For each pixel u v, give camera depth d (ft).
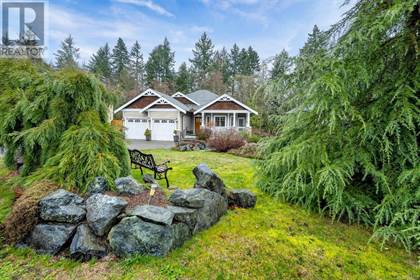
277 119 16.66
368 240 10.73
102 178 12.05
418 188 9.84
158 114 60.29
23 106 13.91
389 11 9.63
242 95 88.22
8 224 9.66
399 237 9.68
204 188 12.50
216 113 62.39
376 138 11.15
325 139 12.86
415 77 10.70
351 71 11.12
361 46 11.54
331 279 8.36
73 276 8.05
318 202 12.87
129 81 115.34
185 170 23.04
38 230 9.37
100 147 13.66
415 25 10.75
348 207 11.98
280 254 9.60
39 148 14.67
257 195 16.02
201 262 8.94
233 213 13.19
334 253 9.79
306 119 13.98
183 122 62.90
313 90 11.58
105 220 9.30
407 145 10.59
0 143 15.11
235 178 20.66
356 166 12.12
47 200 9.74
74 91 14.55
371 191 12.42
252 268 8.75
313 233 11.32
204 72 127.03
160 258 8.96
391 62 11.88
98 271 8.30
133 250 9.00
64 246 9.12
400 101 10.46
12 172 17.89
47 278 7.95
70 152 12.90
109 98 17.20
